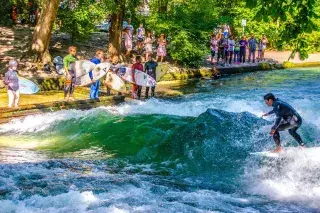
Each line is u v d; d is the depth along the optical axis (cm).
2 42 2334
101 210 740
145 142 1170
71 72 1570
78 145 1185
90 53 2377
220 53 2695
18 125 1323
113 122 1296
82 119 1341
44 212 736
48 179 887
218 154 1038
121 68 1730
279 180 929
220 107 1596
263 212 770
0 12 2820
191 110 1549
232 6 3241
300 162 944
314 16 855
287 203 826
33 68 1981
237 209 777
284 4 877
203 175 987
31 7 2880
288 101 1692
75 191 815
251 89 2039
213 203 801
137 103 1648
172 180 945
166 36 2420
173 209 757
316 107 1584
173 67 2400
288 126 965
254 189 899
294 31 875
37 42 2070
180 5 2481
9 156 1058
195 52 2380
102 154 1126
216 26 2564
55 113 1412
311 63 2938
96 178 908
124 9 2377
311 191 882
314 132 1120
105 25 3344
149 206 766
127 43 2423
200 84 2191
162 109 1535
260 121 1133
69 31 2367
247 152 1023
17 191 810
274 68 2773
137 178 930
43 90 1817
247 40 2853
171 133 1159
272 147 1034
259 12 834
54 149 1156
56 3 2072
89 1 2341
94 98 1572
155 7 2527
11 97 1395
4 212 736
